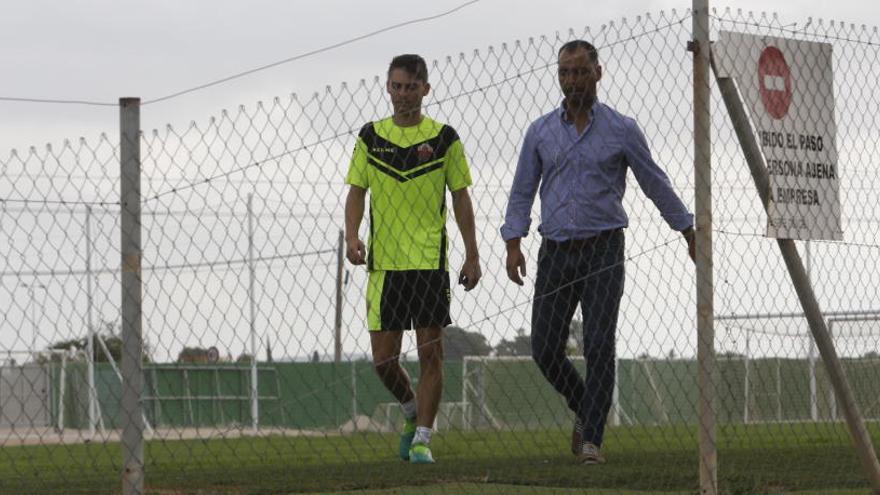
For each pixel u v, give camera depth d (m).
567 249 20.19
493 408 29.56
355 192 19.97
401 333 20.36
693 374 27.64
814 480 18.08
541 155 20.34
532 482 17.95
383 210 19.84
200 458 24.92
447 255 20.02
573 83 19.84
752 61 16.52
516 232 20.41
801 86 16.94
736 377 24.67
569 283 19.80
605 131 19.98
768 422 25.06
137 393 14.66
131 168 14.79
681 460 20.98
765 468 19.56
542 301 20.45
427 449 20.75
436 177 19.81
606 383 20.16
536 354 20.66
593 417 20.19
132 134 14.78
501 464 20.52
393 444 27.77
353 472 19.70
